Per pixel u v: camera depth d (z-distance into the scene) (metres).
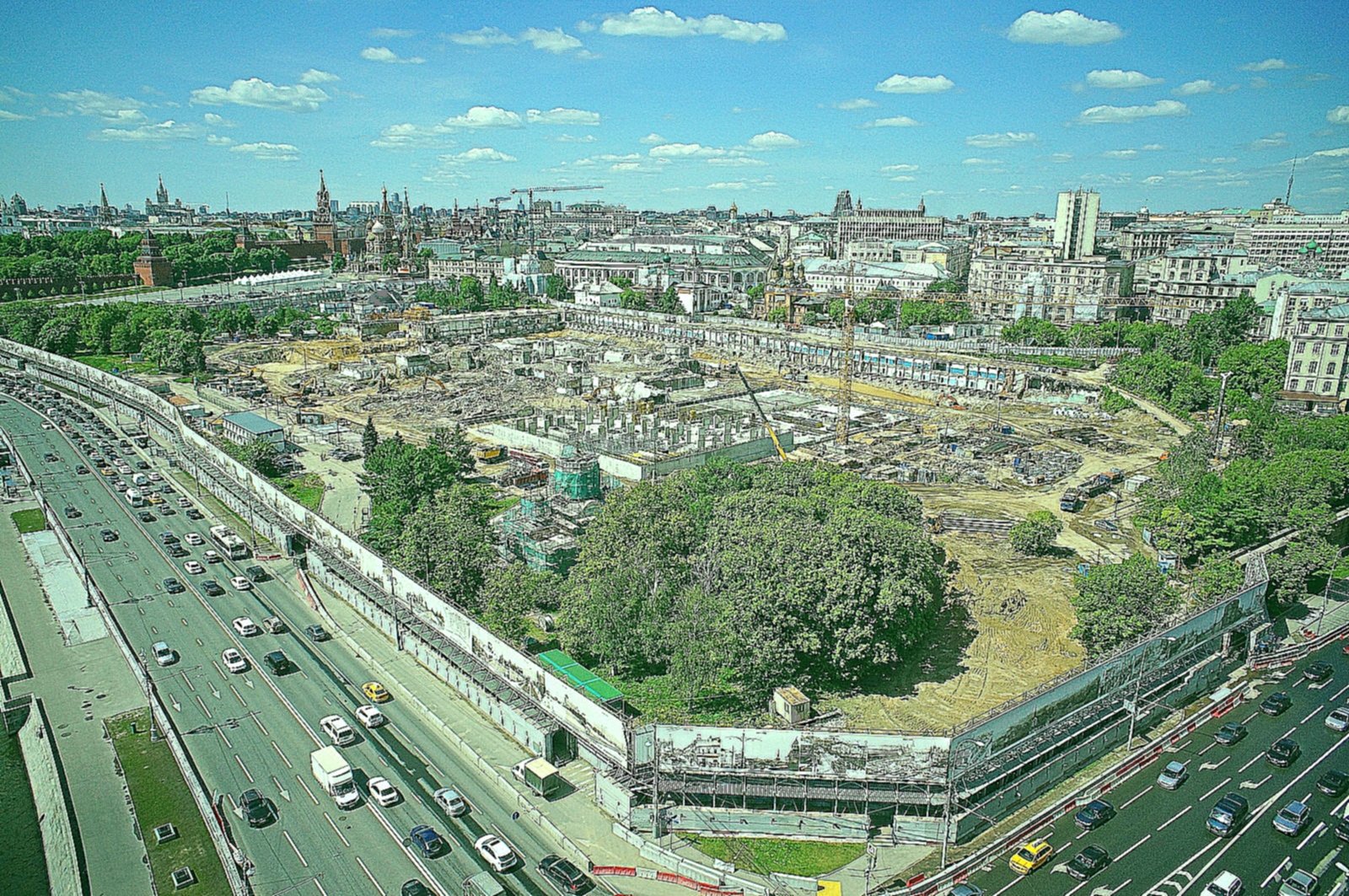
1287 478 196.88
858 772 109.62
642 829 111.44
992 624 168.38
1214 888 99.00
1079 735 125.75
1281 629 166.25
